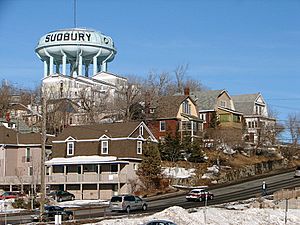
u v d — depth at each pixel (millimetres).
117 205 53188
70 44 125312
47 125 106000
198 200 63156
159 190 74500
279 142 108188
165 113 98625
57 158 80812
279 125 114750
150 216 45312
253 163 94938
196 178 81250
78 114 106750
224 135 97500
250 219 50094
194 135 97500
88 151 79375
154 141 82500
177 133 92562
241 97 125625
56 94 119938
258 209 54875
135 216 48094
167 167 81438
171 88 122812
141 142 78500
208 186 79062
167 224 35656
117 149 77250
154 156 76000
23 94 132750
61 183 76500
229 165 89938
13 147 84812
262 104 125625
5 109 119812
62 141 81500
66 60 129750
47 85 123250
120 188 74188
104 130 79625
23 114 117312
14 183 79375
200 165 85438
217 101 111188
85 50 126812
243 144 99750
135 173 76625
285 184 78625
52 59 127812
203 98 111812
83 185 76625
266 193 68188
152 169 75438
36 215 48812
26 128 103125
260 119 118625
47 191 73562
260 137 105188
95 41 127750
